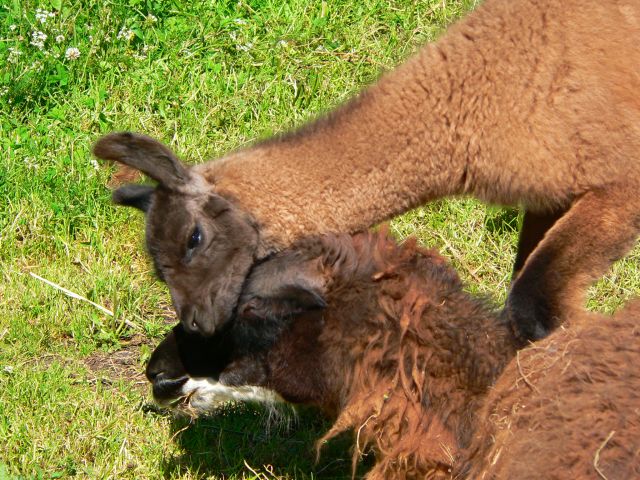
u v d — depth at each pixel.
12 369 16.08
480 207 19.02
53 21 21.97
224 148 20.30
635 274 17.91
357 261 12.72
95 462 14.37
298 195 14.98
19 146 20.27
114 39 21.91
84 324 17.34
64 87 21.36
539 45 14.95
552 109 14.81
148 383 16.22
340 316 12.65
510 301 14.62
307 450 14.99
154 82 21.39
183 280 14.45
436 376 12.29
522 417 10.47
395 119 15.19
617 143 14.80
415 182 15.38
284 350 13.07
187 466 14.56
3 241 18.80
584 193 14.99
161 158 14.55
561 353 10.73
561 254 14.80
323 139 15.20
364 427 12.57
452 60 15.15
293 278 12.80
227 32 22.58
